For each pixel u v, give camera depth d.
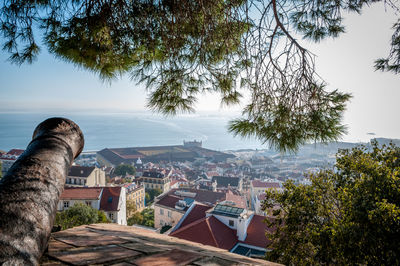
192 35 3.19
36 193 1.27
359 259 5.66
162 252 1.52
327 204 8.16
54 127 1.94
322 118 2.36
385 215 5.19
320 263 7.64
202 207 23.91
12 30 2.53
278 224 8.92
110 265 1.22
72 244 1.49
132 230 2.36
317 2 3.20
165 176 76.44
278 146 2.49
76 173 57.69
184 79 3.05
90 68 2.79
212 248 2.12
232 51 3.29
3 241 0.97
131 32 2.90
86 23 2.48
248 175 111.25
